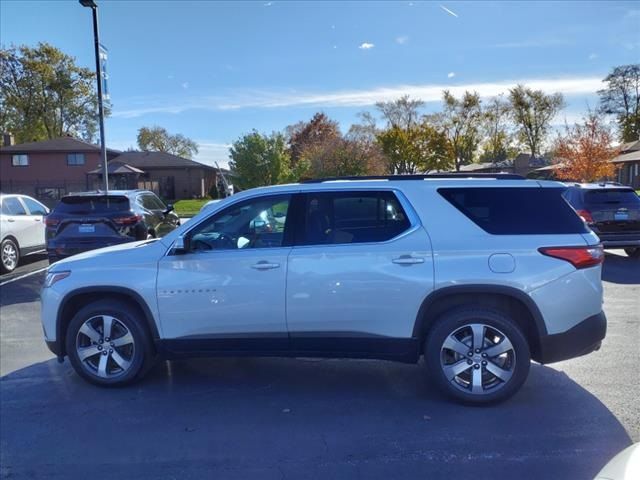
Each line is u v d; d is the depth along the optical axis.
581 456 3.49
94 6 15.64
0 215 11.30
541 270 4.16
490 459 3.47
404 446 3.67
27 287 9.96
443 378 4.29
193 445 3.74
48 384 4.95
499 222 4.32
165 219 11.91
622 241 11.40
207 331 4.56
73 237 9.66
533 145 64.88
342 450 3.63
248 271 4.45
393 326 4.32
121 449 3.70
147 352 4.74
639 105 62.31
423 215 4.38
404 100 59.16
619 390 4.59
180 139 87.25
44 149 44.12
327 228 4.50
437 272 4.22
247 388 4.80
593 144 32.16
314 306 4.38
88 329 4.79
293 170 40.62
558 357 4.23
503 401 4.33
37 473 3.40
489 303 4.34
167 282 4.57
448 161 54.94
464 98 62.09
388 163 51.84
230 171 41.44
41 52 55.56
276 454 3.59
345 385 4.84
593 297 4.23
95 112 59.28
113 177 42.94
